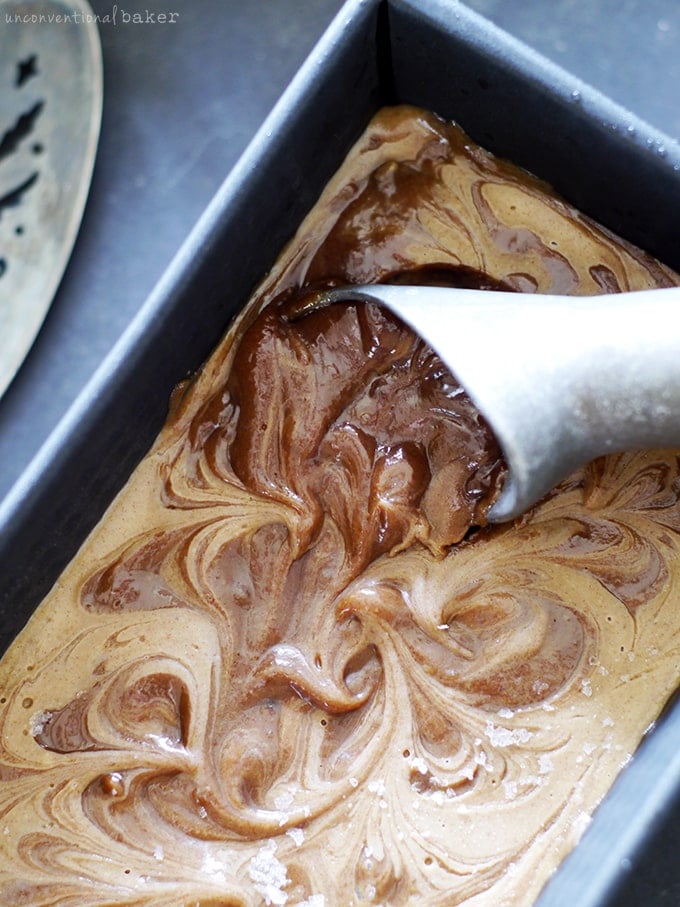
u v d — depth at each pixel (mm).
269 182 353
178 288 349
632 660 356
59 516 354
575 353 340
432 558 362
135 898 350
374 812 353
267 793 356
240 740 357
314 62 350
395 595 360
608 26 429
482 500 360
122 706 360
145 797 356
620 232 366
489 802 352
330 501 365
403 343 366
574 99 349
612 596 359
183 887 350
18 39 417
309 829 353
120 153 434
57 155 425
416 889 348
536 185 368
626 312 340
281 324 366
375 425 366
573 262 368
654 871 337
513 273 369
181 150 433
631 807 338
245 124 433
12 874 352
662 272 366
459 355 341
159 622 363
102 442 353
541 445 341
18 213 426
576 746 353
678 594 358
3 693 360
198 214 432
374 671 360
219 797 354
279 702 360
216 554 364
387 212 369
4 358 425
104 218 432
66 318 430
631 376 338
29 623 362
